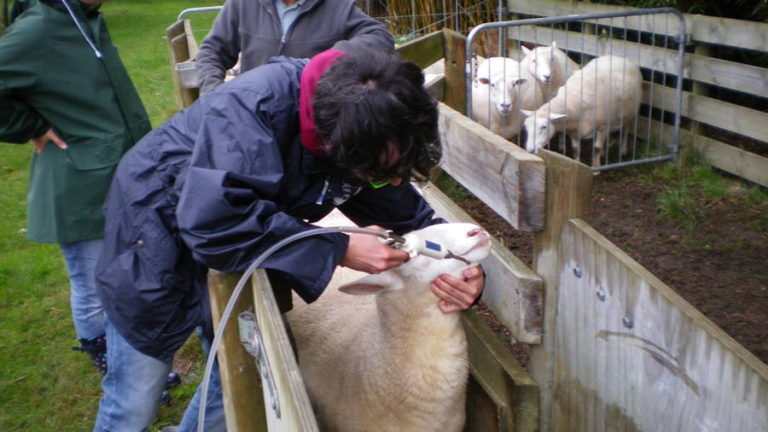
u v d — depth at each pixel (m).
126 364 2.16
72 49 2.91
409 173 1.67
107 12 15.22
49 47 2.84
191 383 3.61
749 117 5.27
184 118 1.92
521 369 2.26
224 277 1.77
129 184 1.91
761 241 4.49
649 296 1.60
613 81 5.85
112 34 13.03
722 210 4.98
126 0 16.62
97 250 3.12
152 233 1.89
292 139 1.76
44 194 3.02
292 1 3.24
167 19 14.34
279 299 2.08
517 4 7.59
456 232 2.07
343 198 1.91
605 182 5.70
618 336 1.75
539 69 6.46
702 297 3.88
